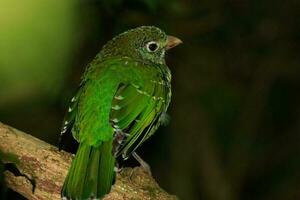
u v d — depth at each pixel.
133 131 7.91
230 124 15.47
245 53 15.22
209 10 14.37
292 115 15.90
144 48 9.38
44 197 6.98
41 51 6.65
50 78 11.96
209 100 15.42
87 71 8.55
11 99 13.34
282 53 15.42
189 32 14.41
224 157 15.32
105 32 12.84
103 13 12.38
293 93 15.88
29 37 6.24
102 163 7.12
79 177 6.85
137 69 8.46
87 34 12.70
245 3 14.48
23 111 13.83
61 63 7.73
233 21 14.55
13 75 7.05
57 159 6.99
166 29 12.84
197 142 14.93
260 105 15.59
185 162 14.78
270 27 14.91
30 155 6.95
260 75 15.52
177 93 15.09
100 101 7.75
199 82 15.20
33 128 14.05
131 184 7.12
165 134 14.73
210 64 15.20
